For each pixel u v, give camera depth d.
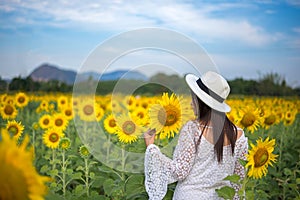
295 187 4.93
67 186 5.96
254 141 6.37
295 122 9.30
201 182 3.73
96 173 5.62
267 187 5.73
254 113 5.08
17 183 2.04
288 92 17.27
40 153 6.61
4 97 8.84
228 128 3.76
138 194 4.63
